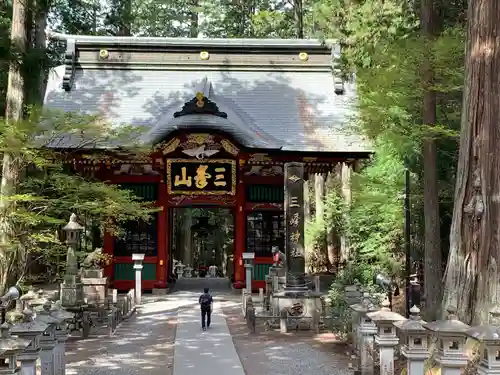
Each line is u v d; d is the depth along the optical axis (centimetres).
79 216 1981
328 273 2677
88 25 3481
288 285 1595
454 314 689
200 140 2258
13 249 1480
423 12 1473
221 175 2377
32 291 1314
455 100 1777
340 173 2862
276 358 1203
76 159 2156
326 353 1254
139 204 1964
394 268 1900
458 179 1034
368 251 2019
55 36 2702
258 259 2417
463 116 1035
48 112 1578
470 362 822
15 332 722
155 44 2673
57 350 929
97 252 1889
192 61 2678
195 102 2253
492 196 966
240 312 1866
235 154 2300
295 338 1428
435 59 1370
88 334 1455
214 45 2678
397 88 1452
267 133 2414
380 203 1905
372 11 1723
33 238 1620
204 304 1551
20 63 1611
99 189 1645
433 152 1466
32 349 730
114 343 1368
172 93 2562
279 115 2503
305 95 2608
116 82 2603
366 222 2077
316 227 2805
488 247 959
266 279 1988
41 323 761
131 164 2367
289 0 3481
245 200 2417
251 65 2697
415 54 1373
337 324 1357
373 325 1023
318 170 2502
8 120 1541
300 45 2700
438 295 1413
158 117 2433
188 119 2211
